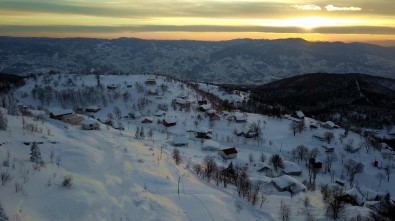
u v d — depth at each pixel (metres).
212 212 42.06
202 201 44.75
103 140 76.56
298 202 53.44
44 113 119.25
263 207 48.69
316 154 117.25
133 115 155.12
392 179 107.56
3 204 32.12
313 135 134.50
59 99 192.12
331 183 83.25
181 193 47.03
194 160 80.06
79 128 92.69
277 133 140.75
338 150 124.81
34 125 78.81
